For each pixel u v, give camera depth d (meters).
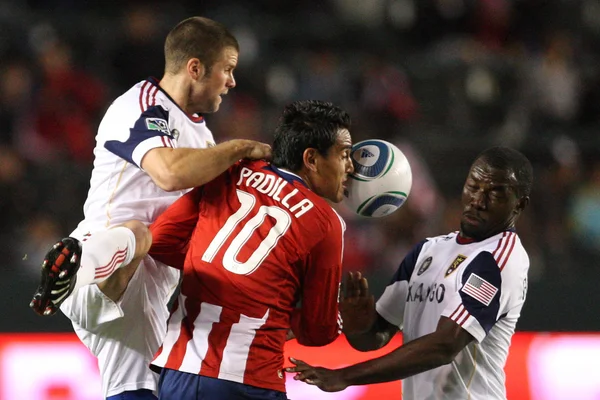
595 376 22.09
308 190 12.84
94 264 12.46
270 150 13.45
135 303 14.36
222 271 12.44
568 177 34.34
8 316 21.00
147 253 13.74
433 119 36.94
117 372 14.68
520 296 13.30
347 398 21.08
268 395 12.33
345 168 13.25
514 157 13.44
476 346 13.27
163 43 36.53
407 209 31.72
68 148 33.16
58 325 21.08
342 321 14.17
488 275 12.97
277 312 12.55
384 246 30.81
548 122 37.44
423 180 33.16
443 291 13.31
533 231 32.34
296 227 12.55
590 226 33.03
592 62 39.81
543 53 39.31
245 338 12.28
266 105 35.66
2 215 30.55
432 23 39.81
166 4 38.69
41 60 34.56
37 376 20.70
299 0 39.84
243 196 12.91
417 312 13.78
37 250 29.77
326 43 38.69
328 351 21.00
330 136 12.98
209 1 39.09
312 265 12.68
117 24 37.12
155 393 14.80
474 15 40.09
